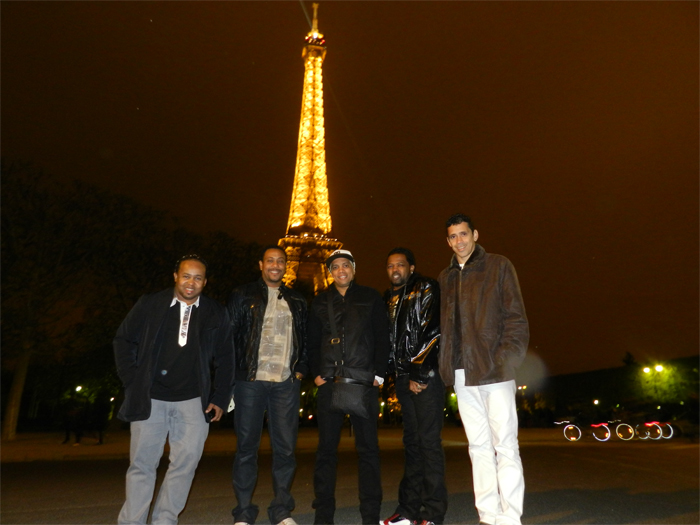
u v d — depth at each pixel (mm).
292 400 6012
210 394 5602
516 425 5227
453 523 6051
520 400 49656
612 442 24391
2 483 10203
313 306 6203
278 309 6160
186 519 6508
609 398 43250
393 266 6375
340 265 6125
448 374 5645
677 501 7383
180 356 5266
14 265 25156
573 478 10008
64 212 26062
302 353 6141
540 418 44531
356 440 6008
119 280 27812
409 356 5965
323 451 5891
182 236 29328
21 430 40500
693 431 24578
